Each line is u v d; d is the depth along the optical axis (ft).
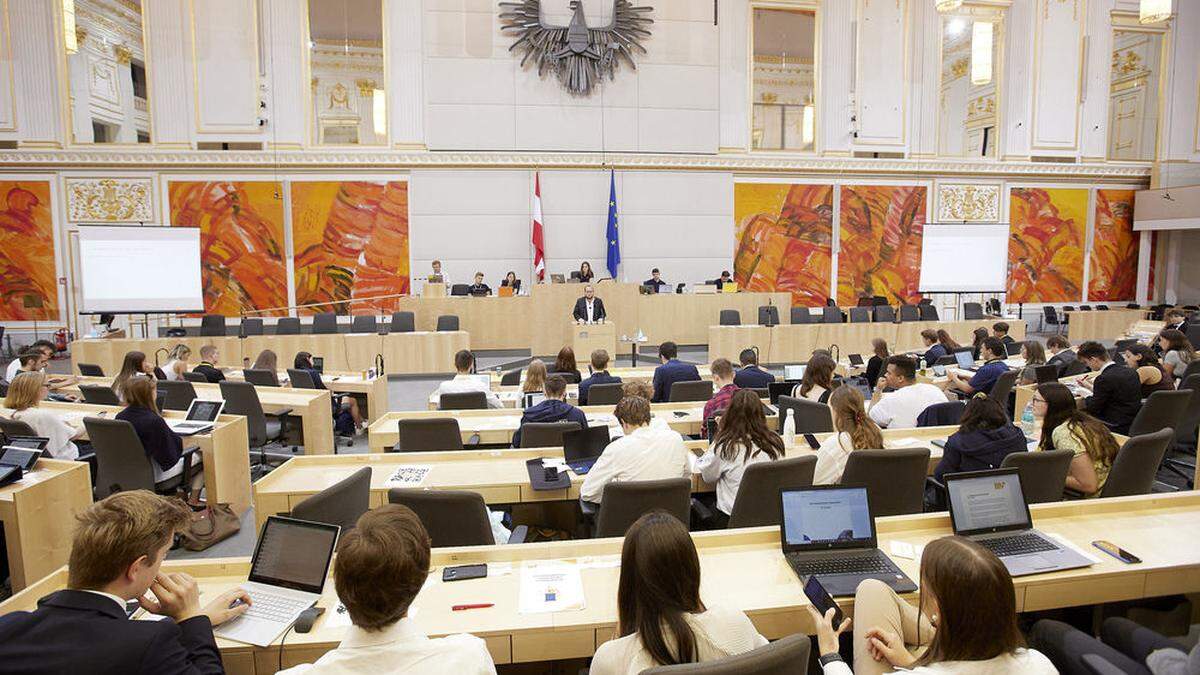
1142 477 11.72
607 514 9.55
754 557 8.32
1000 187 48.14
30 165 39.19
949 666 5.16
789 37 53.52
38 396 14.82
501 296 36.65
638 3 43.09
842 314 37.86
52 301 39.99
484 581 7.72
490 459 12.94
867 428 11.28
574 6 42.01
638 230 44.04
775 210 45.42
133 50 44.09
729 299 37.68
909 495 10.98
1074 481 11.64
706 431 14.29
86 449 17.06
